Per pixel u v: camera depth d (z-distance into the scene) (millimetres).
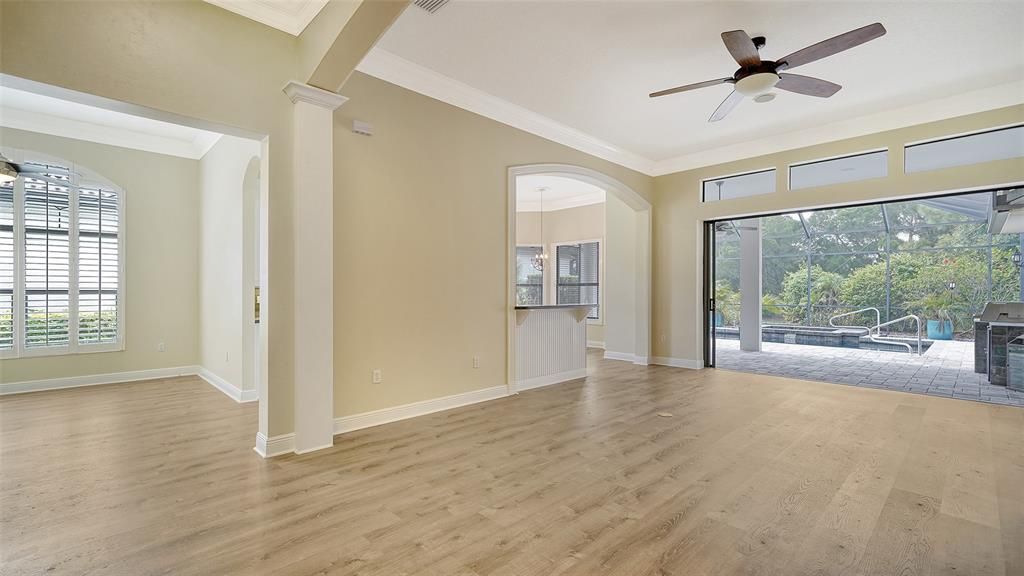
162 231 5812
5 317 4840
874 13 3127
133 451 3164
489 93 4453
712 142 5918
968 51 3619
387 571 1817
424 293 4094
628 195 6504
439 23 3258
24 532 2096
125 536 2068
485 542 2029
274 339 3082
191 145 5930
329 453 3119
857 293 10289
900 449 3193
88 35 2389
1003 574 1785
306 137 3150
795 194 5555
